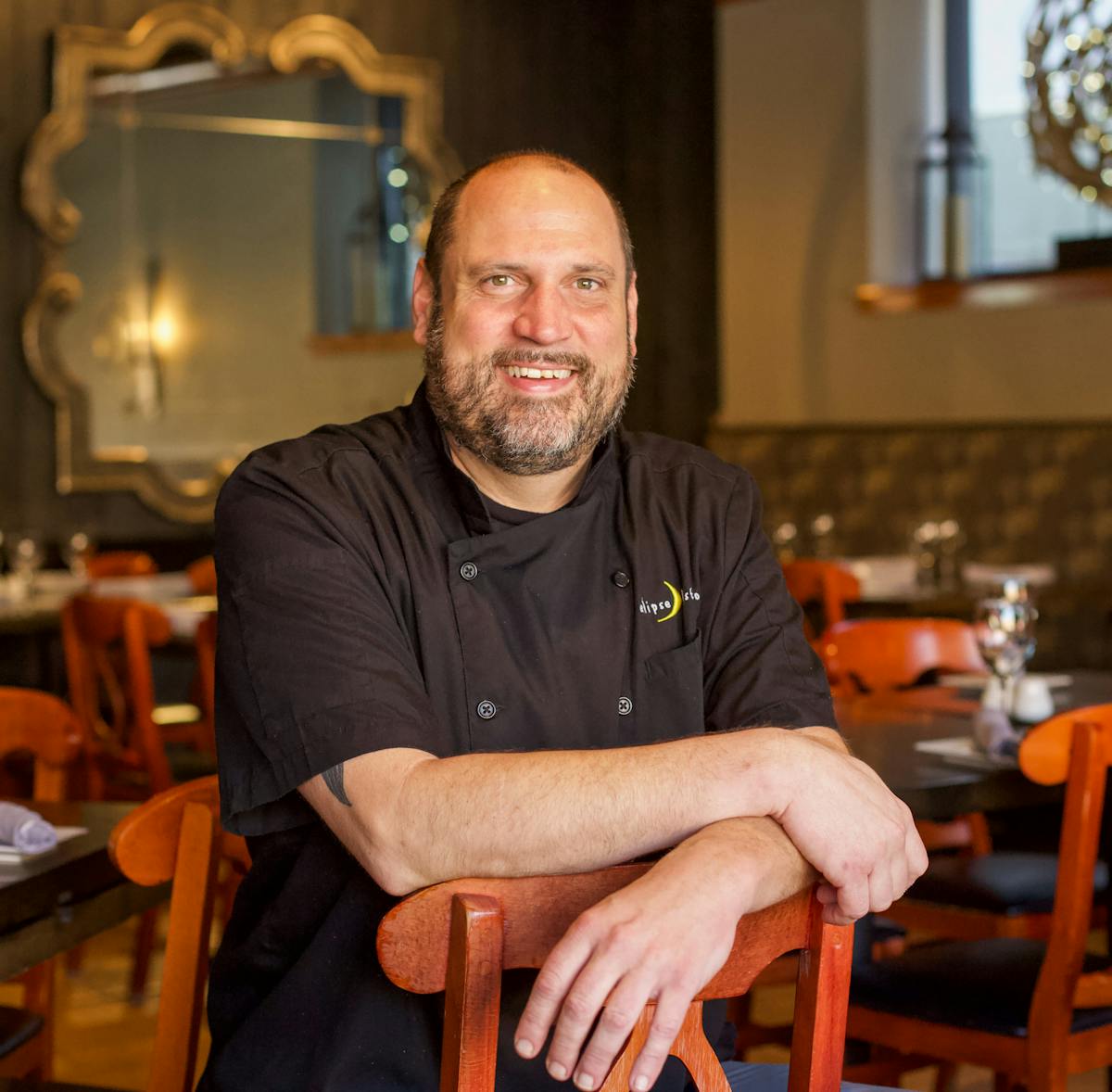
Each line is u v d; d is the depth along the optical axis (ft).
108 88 20.99
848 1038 7.49
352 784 4.16
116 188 21.13
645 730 5.03
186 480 21.76
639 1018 3.50
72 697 13.50
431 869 4.02
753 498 5.51
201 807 5.06
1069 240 20.51
